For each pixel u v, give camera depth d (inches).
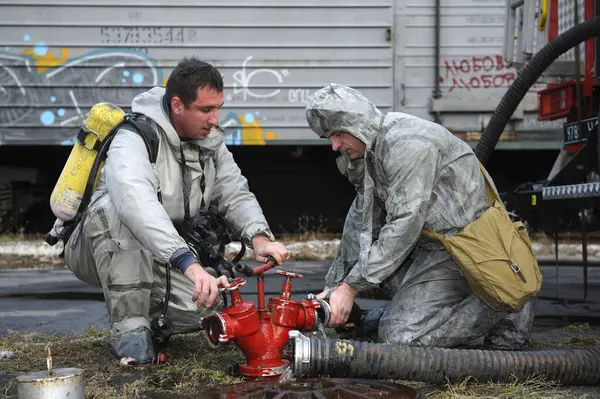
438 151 115.8
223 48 347.6
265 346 110.8
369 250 115.0
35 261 321.1
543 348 137.0
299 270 285.1
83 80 344.5
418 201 112.9
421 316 119.3
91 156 124.6
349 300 115.6
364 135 115.4
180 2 345.4
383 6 351.6
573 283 248.2
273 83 349.7
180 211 123.9
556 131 353.1
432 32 354.0
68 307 202.4
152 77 346.6
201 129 119.3
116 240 122.1
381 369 103.8
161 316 125.0
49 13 342.0
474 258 112.9
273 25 348.2
